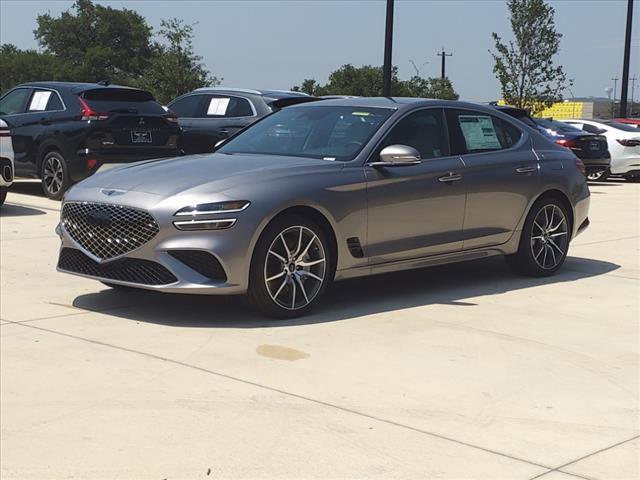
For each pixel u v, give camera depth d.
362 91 60.06
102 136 12.05
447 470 3.62
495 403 4.44
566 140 19.08
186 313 6.04
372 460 3.69
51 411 4.16
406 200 6.49
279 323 5.84
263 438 3.89
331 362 5.01
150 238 5.57
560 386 4.75
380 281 7.41
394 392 4.54
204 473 3.53
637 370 5.08
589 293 7.15
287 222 5.79
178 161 6.42
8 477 3.47
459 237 6.96
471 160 7.04
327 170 6.10
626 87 31.77
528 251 7.57
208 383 4.59
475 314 6.30
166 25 31.94
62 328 5.59
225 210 5.54
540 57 29.30
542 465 3.70
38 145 12.57
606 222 12.16
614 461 3.76
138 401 4.31
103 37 112.88
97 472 3.53
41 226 9.88
